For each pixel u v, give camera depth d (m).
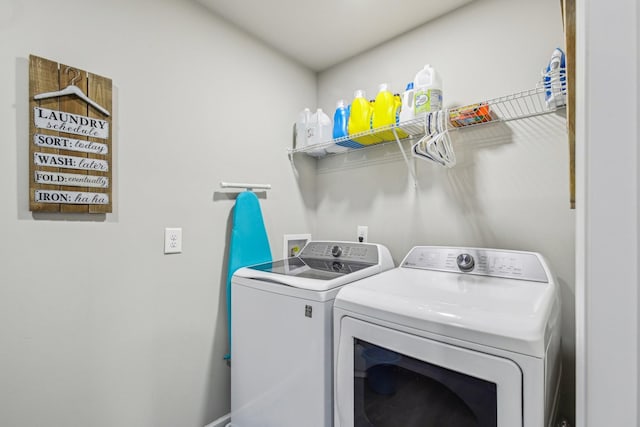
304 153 2.22
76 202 1.18
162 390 1.45
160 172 1.45
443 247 1.49
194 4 1.60
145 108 1.40
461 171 1.63
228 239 1.75
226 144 1.74
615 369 0.32
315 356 1.17
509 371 0.75
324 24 1.79
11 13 1.05
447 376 0.87
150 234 1.41
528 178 1.42
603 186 0.33
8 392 1.04
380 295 1.03
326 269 1.55
